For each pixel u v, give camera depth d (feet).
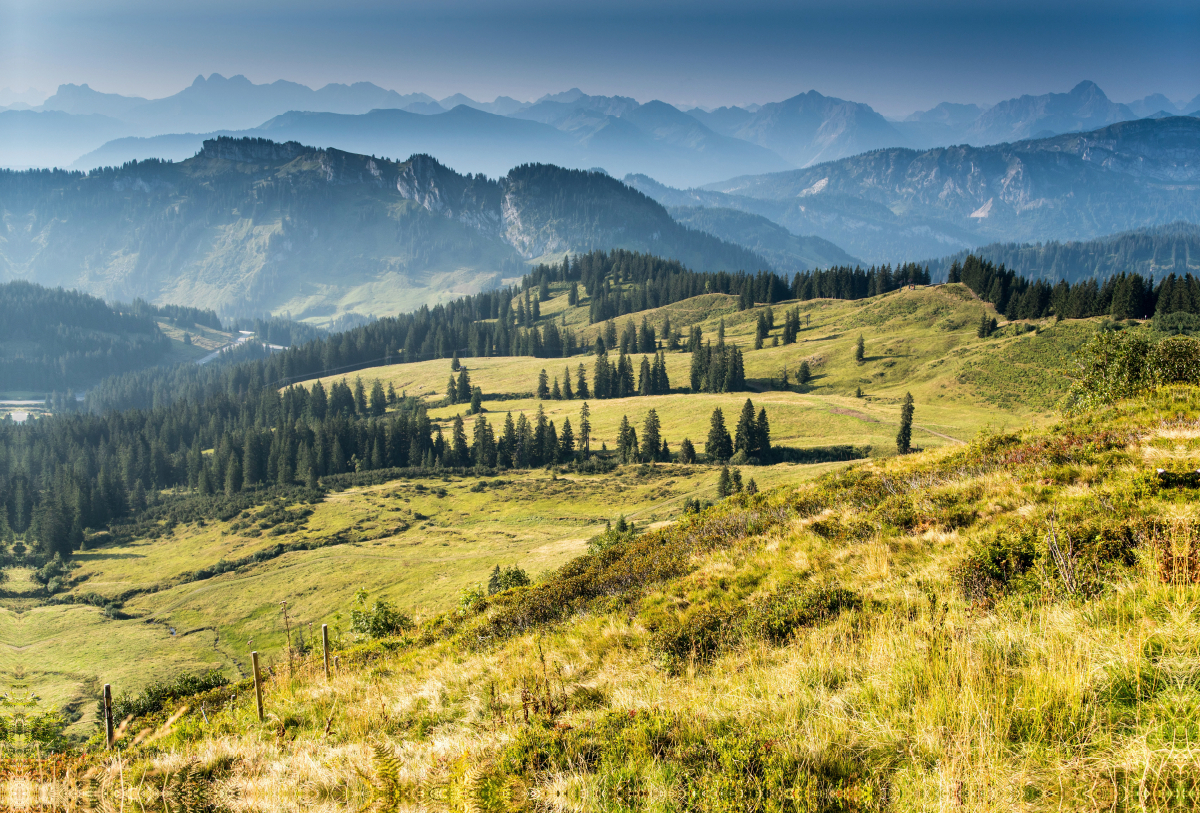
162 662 280.31
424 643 59.36
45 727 43.73
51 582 419.74
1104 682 17.63
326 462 615.98
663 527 76.89
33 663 290.15
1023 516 39.01
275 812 22.36
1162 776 13.42
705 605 41.47
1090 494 38.40
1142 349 103.45
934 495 50.93
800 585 40.32
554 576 70.95
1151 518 30.94
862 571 39.73
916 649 23.26
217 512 514.68
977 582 31.81
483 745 24.22
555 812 17.62
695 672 31.37
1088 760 14.84
